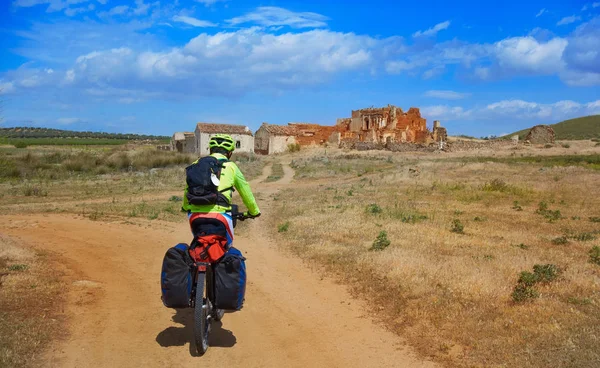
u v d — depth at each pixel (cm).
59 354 534
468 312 675
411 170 3481
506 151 6544
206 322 556
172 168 4397
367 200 2078
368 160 5353
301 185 3231
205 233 533
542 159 5106
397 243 1125
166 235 1352
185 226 1516
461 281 801
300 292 820
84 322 638
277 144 7488
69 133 18725
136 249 1149
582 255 1015
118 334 607
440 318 666
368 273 891
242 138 7225
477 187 2489
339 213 1650
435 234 1252
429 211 1712
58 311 667
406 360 556
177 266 540
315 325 668
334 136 8000
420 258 957
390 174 3453
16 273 842
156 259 1045
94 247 1162
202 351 543
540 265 864
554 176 3012
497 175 3177
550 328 601
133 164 4484
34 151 5003
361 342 609
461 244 1129
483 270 870
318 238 1230
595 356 516
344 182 3291
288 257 1080
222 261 540
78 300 728
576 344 551
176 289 536
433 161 5009
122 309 703
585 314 653
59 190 2766
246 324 667
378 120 7975
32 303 688
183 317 679
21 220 1612
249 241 1278
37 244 1176
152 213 1778
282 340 611
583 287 771
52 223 1550
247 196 572
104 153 5222
